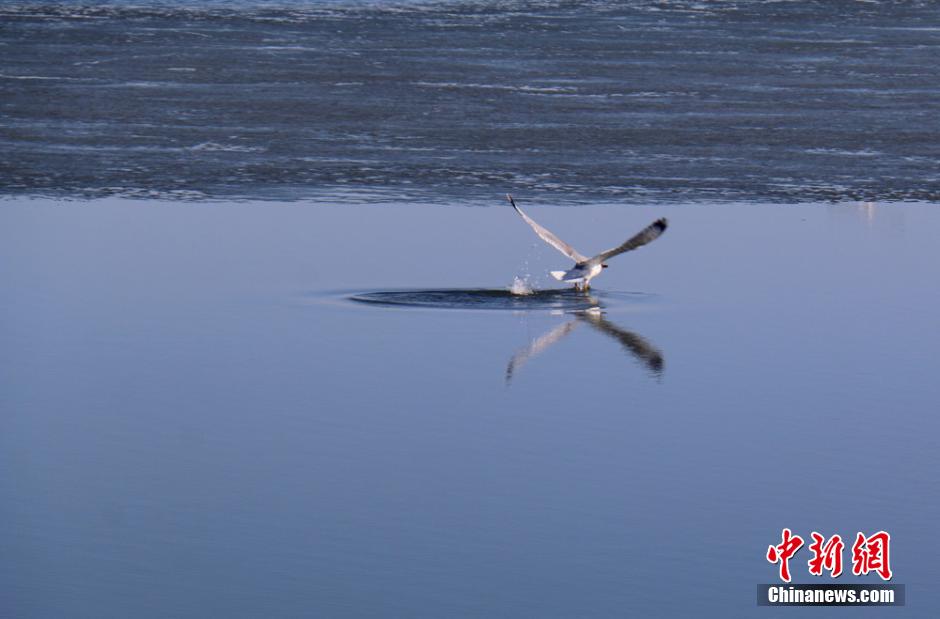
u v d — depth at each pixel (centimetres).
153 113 3334
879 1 6000
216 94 3591
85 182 2670
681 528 1330
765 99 3706
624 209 2533
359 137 3116
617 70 4134
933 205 2614
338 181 2717
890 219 2506
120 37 4547
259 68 3991
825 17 5525
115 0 5559
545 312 1972
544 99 3616
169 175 2739
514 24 5094
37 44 4344
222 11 5309
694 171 2856
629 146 3080
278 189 2650
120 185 2655
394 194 2622
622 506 1373
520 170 2828
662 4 5784
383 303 1992
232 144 3023
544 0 5847
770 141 3166
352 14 5281
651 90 3809
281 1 5616
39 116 3259
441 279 2114
